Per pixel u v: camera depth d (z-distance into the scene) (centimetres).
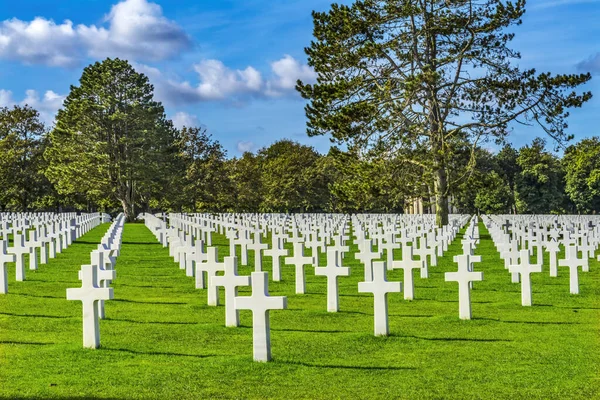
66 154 7862
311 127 4744
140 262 2845
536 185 11075
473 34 4612
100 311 1565
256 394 1002
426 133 4672
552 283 2241
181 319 1569
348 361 1188
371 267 1783
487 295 2008
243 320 1554
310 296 1953
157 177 8031
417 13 4622
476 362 1185
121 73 8012
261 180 10456
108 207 10212
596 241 3177
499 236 3259
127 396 992
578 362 1188
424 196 4791
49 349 1252
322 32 4725
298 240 2889
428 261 2822
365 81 4678
